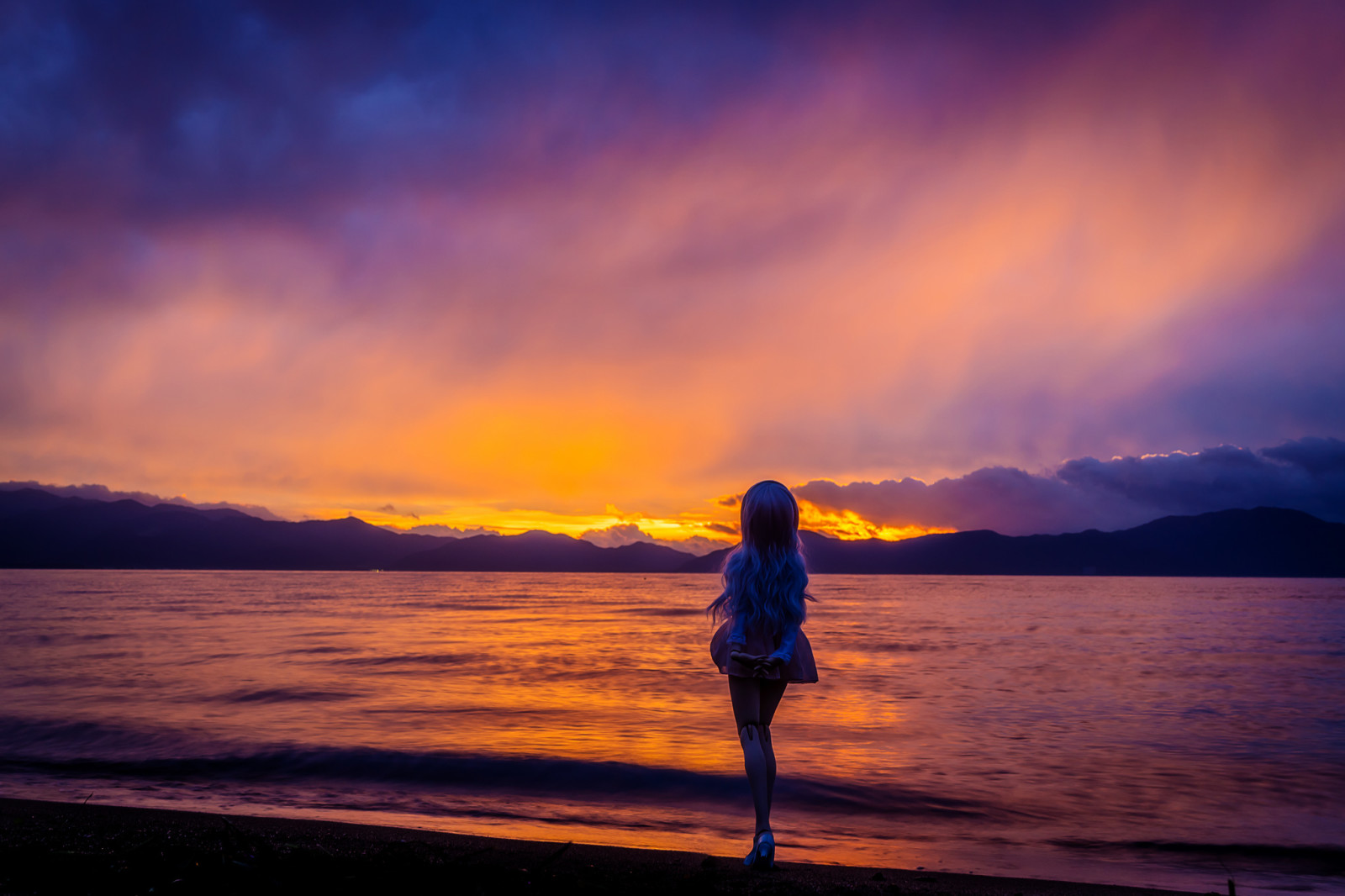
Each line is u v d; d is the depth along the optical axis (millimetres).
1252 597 84625
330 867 3105
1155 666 17062
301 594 82438
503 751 7418
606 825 5230
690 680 13562
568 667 15672
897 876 3465
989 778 6672
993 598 81438
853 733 8859
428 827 5043
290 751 7332
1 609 41375
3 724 8625
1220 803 5953
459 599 72875
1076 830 5242
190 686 12102
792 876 3305
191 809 5469
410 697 11219
